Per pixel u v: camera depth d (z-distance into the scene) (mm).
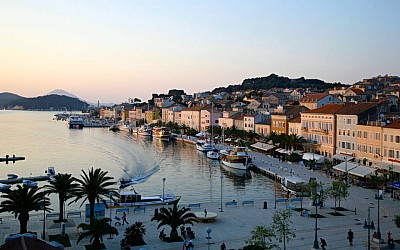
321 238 52781
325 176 104625
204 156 167375
